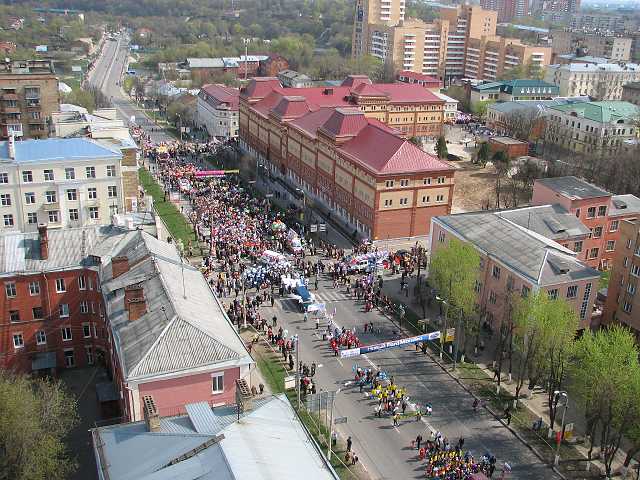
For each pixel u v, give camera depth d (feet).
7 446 197.77
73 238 282.36
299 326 335.26
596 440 259.80
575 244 374.02
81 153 401.90
